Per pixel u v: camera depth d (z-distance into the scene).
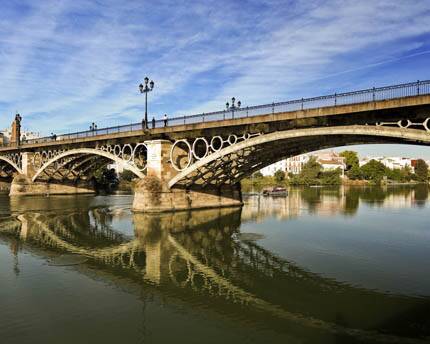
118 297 14.48
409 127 22.52
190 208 39.19
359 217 36.59
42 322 12.18
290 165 161.38
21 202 49.16
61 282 16.14
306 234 27.19
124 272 17.73
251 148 32.53
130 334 11.45
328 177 127.69
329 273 17.66
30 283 15.94
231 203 44.09
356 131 22.83
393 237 26.06
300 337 11.33
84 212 38.59
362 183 132.38
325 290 15.33
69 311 13.07
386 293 14.91
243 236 26.41
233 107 37.12
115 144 43.84
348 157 141.00
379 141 27.69
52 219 33.75
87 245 23.38
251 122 28.91
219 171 38.00
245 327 11.98
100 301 14.05
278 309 13.41
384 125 23.06
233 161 35.62
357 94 22.95
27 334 11.34
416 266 18.69
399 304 13.79
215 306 13.68
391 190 93.88
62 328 11.77
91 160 60.91
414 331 11.66
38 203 48.06
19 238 25.23
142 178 38.62
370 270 18.08
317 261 19.77
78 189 66.12
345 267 18.62
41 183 61.72
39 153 60.66
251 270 18.20
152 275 17.34
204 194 40.94
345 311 13.22
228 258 20.42
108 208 42.41
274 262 19.61
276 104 27.48
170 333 11.55
